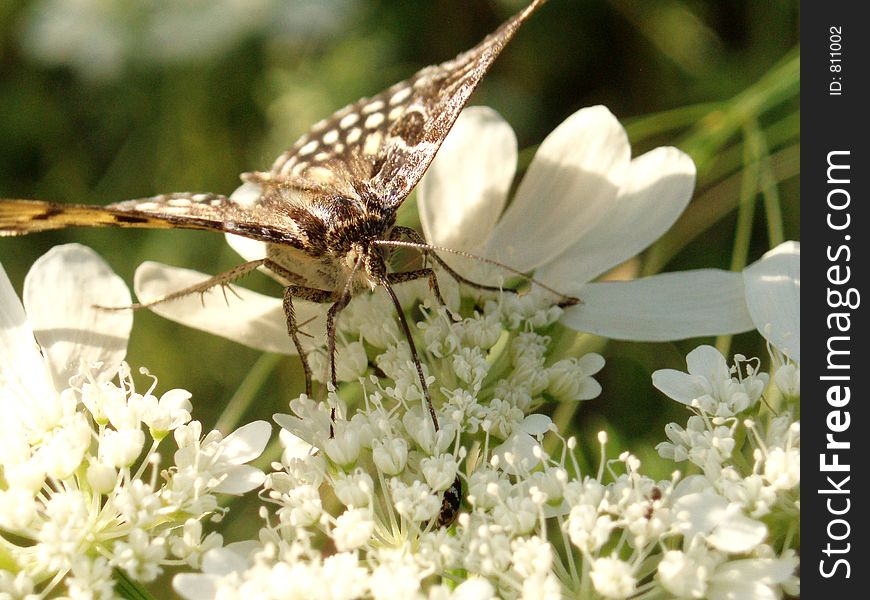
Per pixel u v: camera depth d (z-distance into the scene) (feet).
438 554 0.38
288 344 0.42
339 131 0.43
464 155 0.43
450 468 0.38
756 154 0.44
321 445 0.39
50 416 0.39
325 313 0.42
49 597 0.42
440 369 0.41
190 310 0.42
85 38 0.54
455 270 0.43
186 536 0.38
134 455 0.38
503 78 0.54
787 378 0.39
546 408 0.44
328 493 0.40
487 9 0.54
